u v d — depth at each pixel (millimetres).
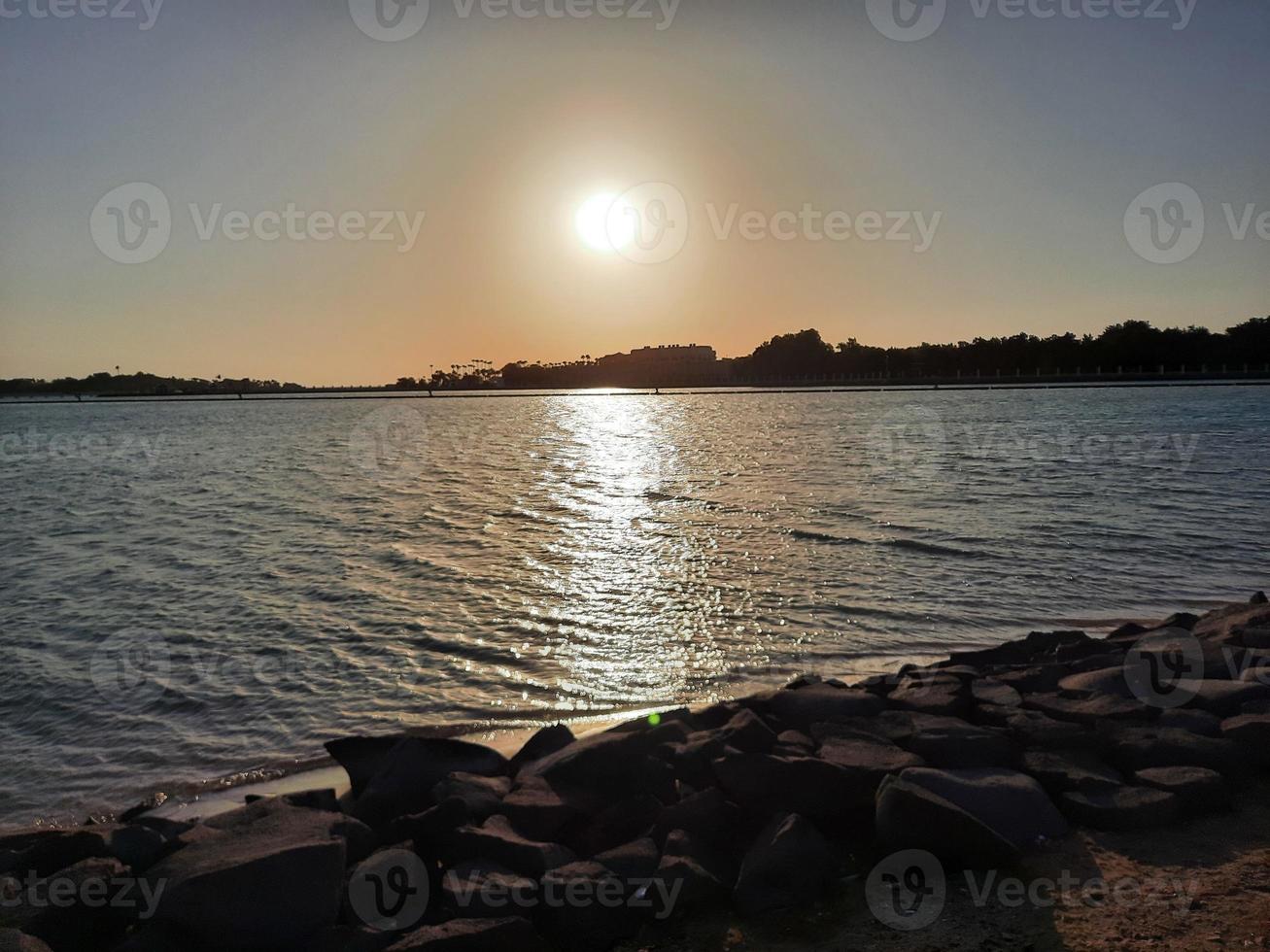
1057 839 6055
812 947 5027
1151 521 21781
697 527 22188
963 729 7184
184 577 18125
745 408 106125
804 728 7766
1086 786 6449
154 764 9195
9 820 8047
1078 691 8344
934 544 19172
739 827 6195
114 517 27766
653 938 5242
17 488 37562
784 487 29703
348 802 7199
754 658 12109
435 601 15406
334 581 17250
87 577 18453
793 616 14008
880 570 16922
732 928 5289
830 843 5977
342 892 5324
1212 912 5094
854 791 6223
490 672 11742
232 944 4980
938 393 127562
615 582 16469
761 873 5570
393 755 7289
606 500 27891
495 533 22203
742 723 7277
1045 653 10383
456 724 10016
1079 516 22547
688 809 6125
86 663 12531
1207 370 133750
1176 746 6902
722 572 17000
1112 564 17172
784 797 6230
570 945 5133
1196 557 17781
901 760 6629
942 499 25844
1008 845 5664
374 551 20266
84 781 8820
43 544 22875
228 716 10461
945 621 13648
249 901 5066
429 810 6184
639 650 12516
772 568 17234
